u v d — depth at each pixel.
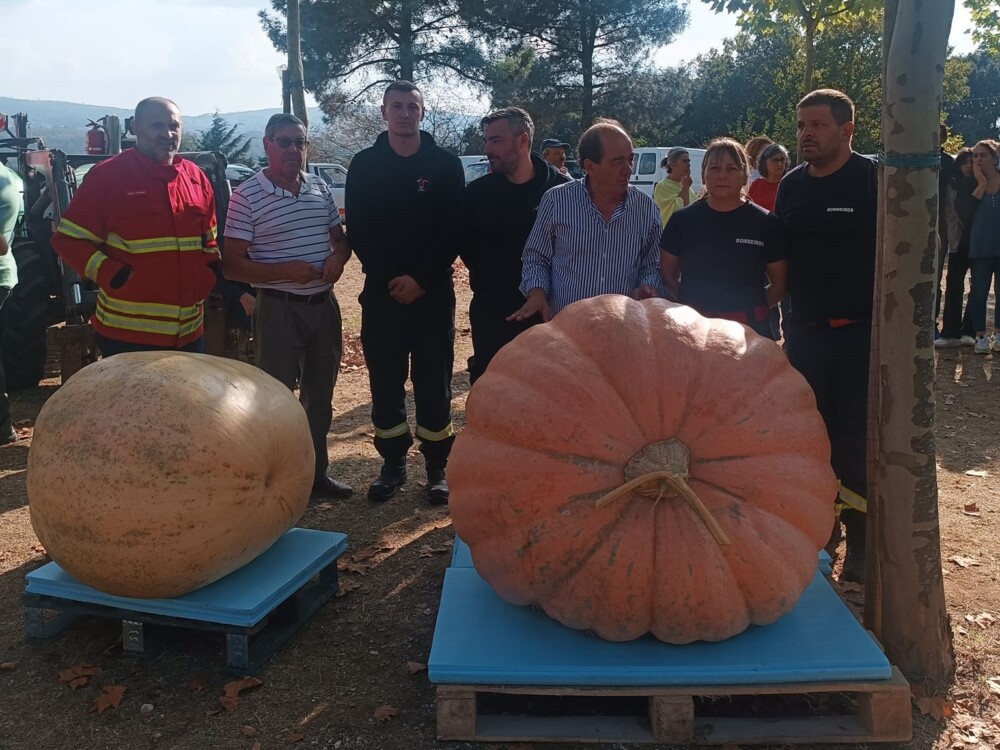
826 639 2.91
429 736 2.94
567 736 2.84
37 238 7.49
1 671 3.38
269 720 3.05
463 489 3.01
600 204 4.07
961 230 8.73
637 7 36.94
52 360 8.75
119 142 8.70
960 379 7.88
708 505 2.77
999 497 5.09
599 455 2.76
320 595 3.87
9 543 4.59
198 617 3.27
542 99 38.16
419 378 4.98
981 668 3.29
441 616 3.12
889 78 3.06
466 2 35.22
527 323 4.63
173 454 3.07
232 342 7.49
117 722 3.05
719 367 2.86
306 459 3.62
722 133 38.28
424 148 4.83
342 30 35.44
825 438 3.04
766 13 11.89
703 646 2.88
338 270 4.87
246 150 50.38
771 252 3.98
